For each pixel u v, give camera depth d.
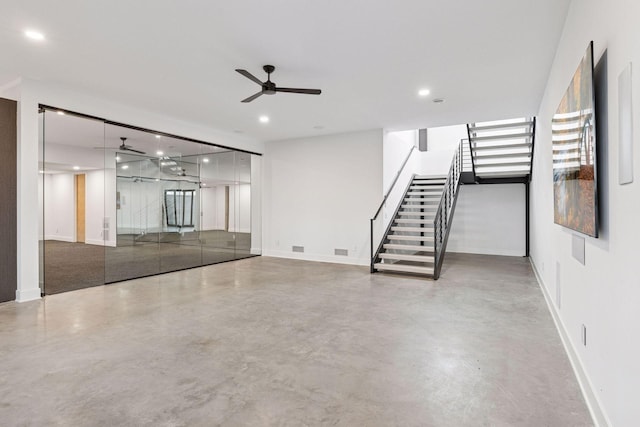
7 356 2.87
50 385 2.43
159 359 2.84
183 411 2.14
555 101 3.75
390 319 3.81
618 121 1.68
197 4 2.84
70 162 7.11
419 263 7.27
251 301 4.51
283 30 3.26
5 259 4.34
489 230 8.62
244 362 2.79
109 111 5.29
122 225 7.50
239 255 8.11
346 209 7.41
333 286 5.33
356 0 2.78
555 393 2.33
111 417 2.07
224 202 7.96
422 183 8.80
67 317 3.85
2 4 2.82
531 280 5.70
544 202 4.76
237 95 5.02
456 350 3.01
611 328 1.83
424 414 2.11
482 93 4.95
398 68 4.11
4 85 4.57
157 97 5.09
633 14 1.48
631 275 1.54
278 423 2.03
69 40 3.44
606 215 1.88
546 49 3.61
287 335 3.36
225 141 7.41
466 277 5.94
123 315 3.93
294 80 4.48
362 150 7.23
